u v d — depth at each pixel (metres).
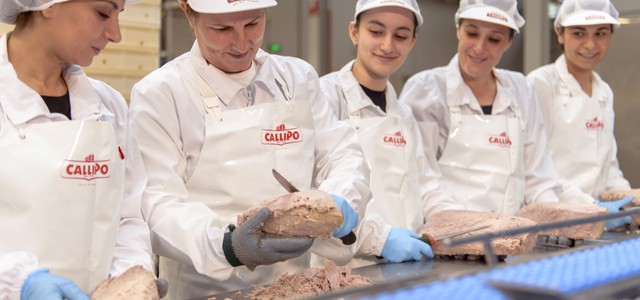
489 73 2.83
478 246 2.00
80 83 1.59
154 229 1.75
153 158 1.84
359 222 1.96
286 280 1.70
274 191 1.93
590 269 1.04
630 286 0.87
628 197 2.80
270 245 1.61
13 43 1.52
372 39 2.40
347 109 2.51
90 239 1.51
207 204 1.93
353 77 2.53
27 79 1.52
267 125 1.94
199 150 1.94
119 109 1.72
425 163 2.68
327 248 2.09
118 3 1.48
